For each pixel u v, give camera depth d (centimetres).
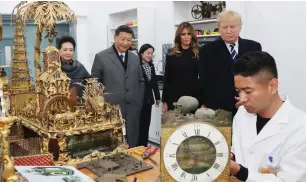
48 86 180
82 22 669
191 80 319
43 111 171
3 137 104
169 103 329
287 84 324
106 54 300
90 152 171
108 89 296
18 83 221
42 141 169
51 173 124
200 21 434
